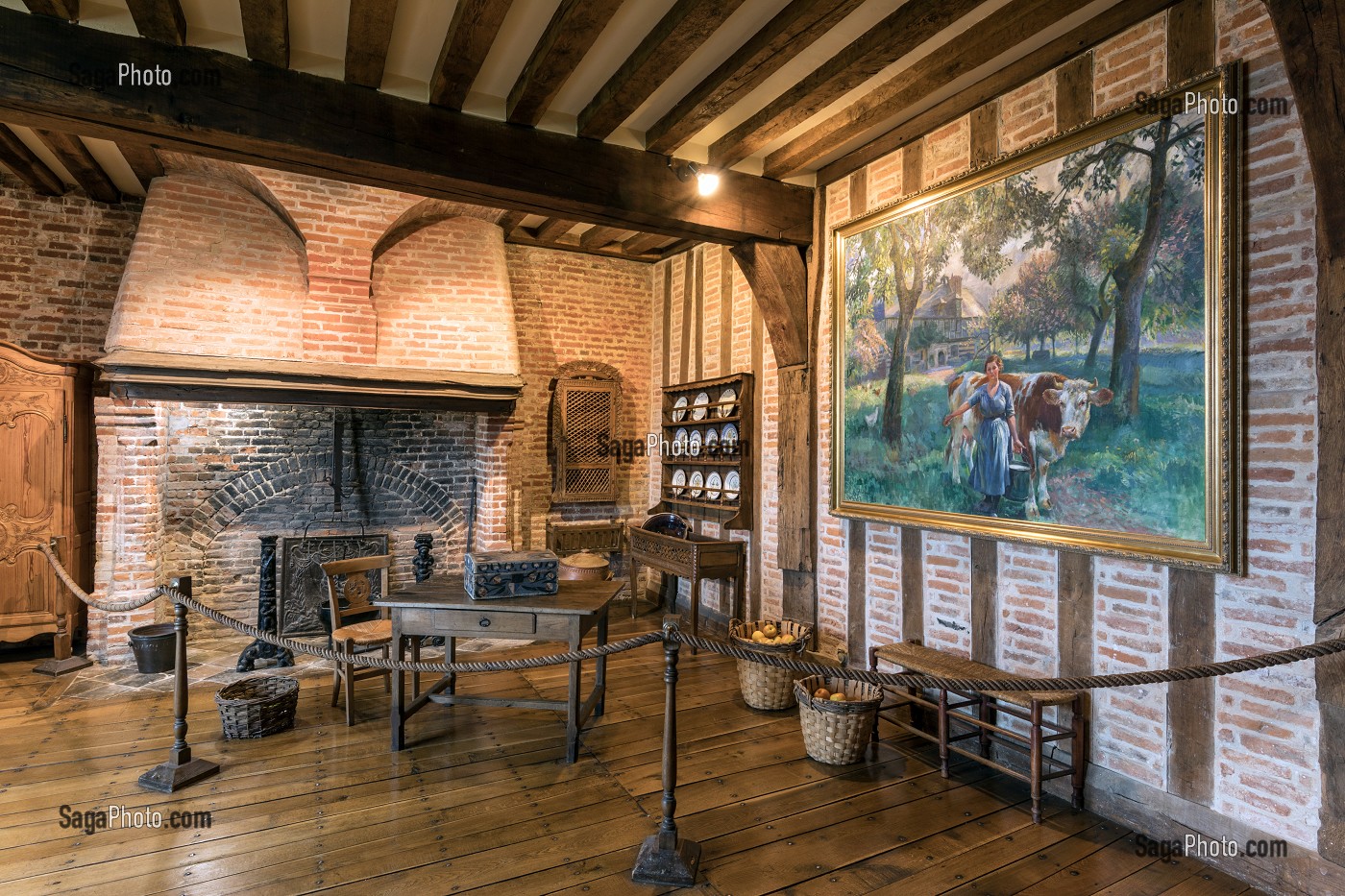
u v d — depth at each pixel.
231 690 4.09
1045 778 3.19
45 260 5.48
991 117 3.75
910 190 4.23
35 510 5.11
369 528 6.36
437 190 4.01
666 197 4.41
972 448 3.81
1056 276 3.38
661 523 6.71
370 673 4.37
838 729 3.66
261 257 5.25
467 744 3.91
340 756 3.73
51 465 5.16
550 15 3.19
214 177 5.16
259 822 3.06
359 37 3.15
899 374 4.25
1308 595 2.58
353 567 4.59
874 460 4.44
